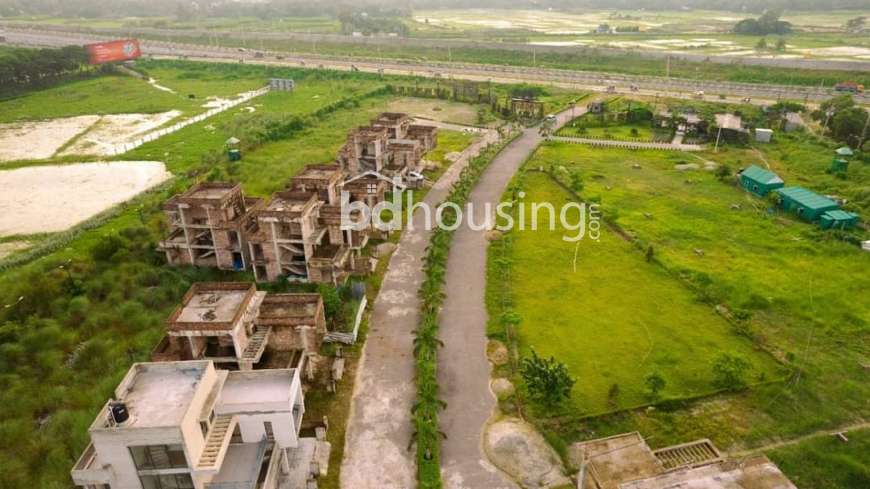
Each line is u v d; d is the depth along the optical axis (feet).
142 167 339.57
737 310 184.14
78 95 523.29
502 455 135.74
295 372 130.62
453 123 419.13
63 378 162.71
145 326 184.34
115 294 197.88
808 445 135.54
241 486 113.91
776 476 109.40
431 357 165.17
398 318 189.57
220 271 216.74
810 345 169.68
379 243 238.07
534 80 554.05
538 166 321.73
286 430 124.47
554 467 132.46
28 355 171.01
